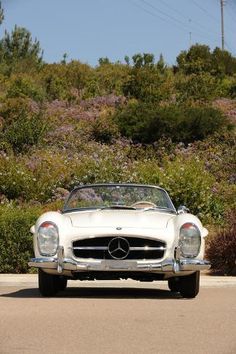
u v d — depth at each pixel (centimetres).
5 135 3531
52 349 811
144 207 1369
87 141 3747
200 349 823
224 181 3083
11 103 4122
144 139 3759
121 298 1272
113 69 6341
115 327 952
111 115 4038
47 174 2805
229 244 1816
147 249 1233
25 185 2680
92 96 5131
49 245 1239
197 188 2556
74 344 840
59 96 5159
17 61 6850
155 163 3306
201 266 1238
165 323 989
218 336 901
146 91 4934
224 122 3859
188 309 1125
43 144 3581
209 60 6372
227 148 3588
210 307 1152
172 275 1255
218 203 2589
